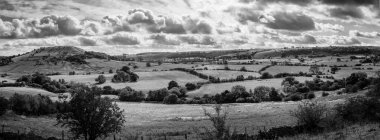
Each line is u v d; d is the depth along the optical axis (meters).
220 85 157.75
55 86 160.88
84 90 36.72
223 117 29.14
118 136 55.97
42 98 88.31
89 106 36.12
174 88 145.00
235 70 199.25
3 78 197.38
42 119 76.94
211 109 106.88
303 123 43.38
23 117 74.50
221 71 196.62
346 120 45.09
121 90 150.25
